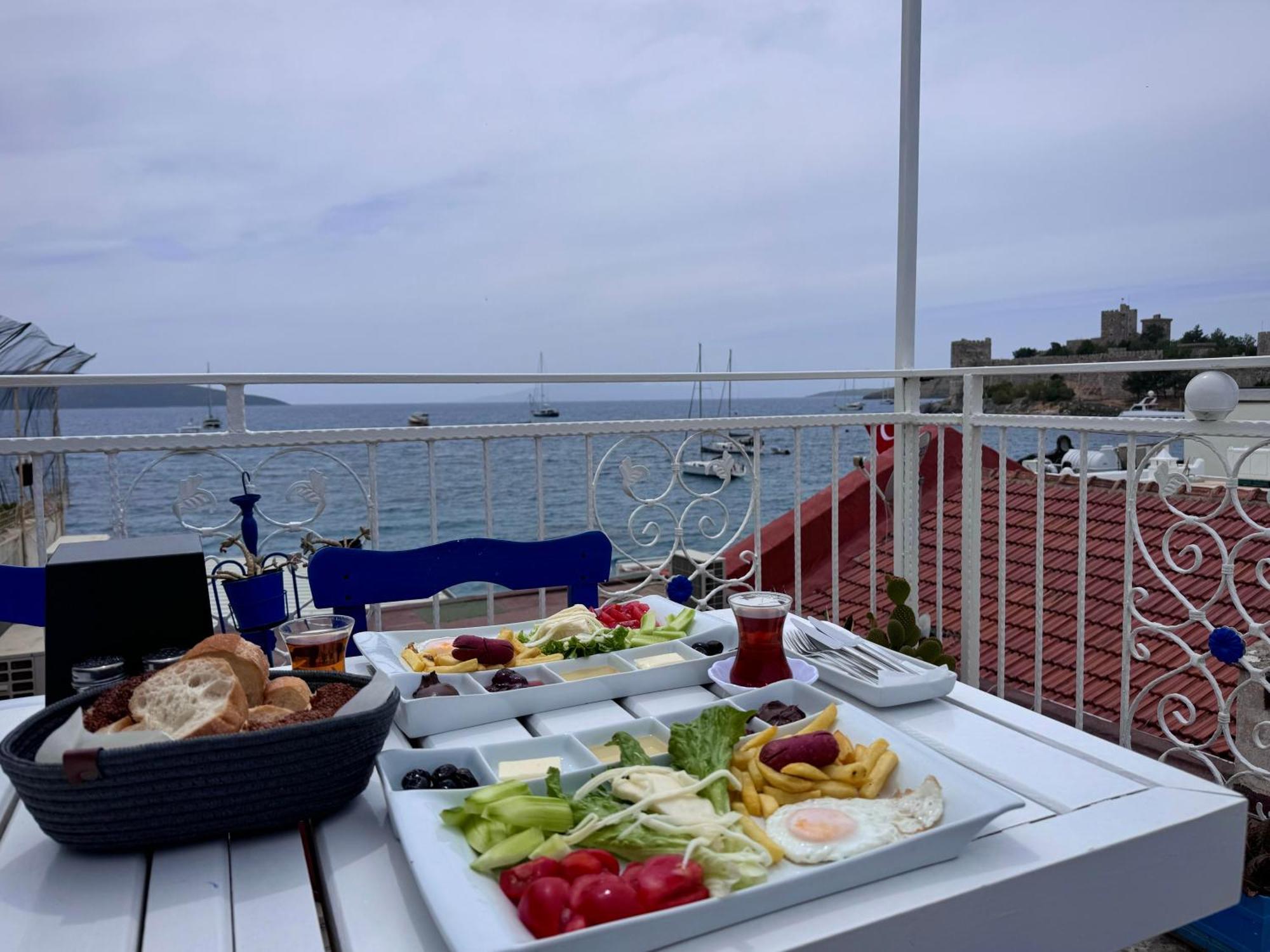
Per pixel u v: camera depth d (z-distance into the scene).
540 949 0.63
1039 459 2.71
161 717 0.88
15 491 3.66
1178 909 0.90
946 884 0.78
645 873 0.72
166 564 1.18
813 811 0.84
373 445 2.55
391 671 1.31
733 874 0.73
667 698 1.30
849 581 5.93
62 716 0.96
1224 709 2.28
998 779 1.01
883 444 4.71
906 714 1.23
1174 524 2.36
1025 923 0.80
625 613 1.67
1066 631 4.79
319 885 0.87
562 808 0.81
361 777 0.94
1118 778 1.01
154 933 0.71
